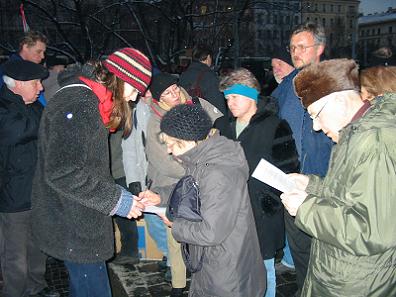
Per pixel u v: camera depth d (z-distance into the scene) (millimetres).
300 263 2697
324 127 1626
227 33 13164
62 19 12695
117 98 2021
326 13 59406
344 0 60250
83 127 1858
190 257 1958
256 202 2568
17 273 2871
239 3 11883
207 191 1770
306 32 2926
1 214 2812
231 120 2971
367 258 1443
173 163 2865
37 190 2045
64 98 1896
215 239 1750
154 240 3447
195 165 1847
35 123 2729
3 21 12383
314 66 1601
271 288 2646
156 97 2908
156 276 3539
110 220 2168
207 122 1831
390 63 3246
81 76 2014
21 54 3932
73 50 10844
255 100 2729
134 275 3561
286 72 3604
